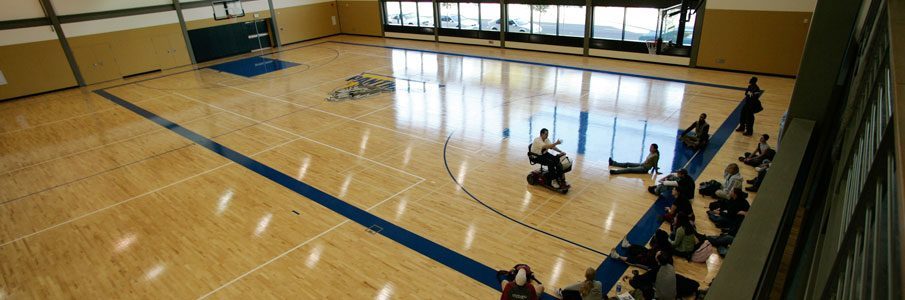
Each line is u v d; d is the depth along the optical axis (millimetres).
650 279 5898
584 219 7652
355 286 6332
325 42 25391
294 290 6293
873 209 1803
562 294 5844
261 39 24031
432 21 23844
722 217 7309
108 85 18266
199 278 6598
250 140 11625
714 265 6449
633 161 9578
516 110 12875
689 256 6574
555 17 19656
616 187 8602
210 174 9828
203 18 21469
